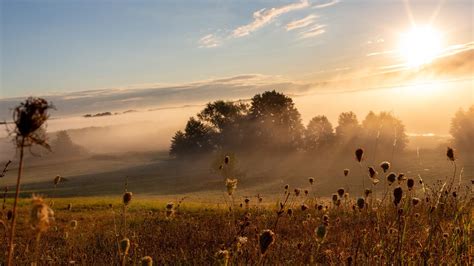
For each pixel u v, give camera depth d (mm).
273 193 57812
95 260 7312
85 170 135000
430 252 4234
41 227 1908
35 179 117500
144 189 88938
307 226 7664
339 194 7320
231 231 6391
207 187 82188
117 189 91938
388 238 4414
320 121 121062
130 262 6602
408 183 4723
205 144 135750
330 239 5789
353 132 108625
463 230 4527
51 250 8016
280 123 123875
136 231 11328
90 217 19422
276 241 6156
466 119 104188
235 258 4031
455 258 4238
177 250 8688
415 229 4914
